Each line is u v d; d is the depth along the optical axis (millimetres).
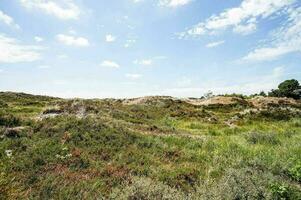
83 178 9461
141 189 8344
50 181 9008
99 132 14539
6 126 14258
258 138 18656
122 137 14734
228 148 15195
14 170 9625
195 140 17391
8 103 38344
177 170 10977
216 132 23500
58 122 15148
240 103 47312
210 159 12992
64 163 10508
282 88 64125
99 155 11867
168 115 32906
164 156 13008
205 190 8906
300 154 13664
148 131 20047
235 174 9992
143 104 41438
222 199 8445
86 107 23344
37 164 10211
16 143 11641
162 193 8336
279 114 34594
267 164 12008
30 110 27750
